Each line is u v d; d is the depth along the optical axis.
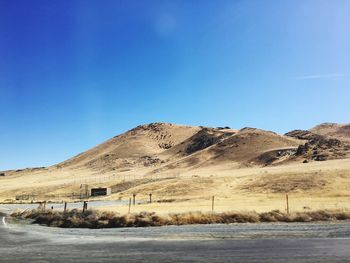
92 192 110.50
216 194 78.81
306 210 37.19
